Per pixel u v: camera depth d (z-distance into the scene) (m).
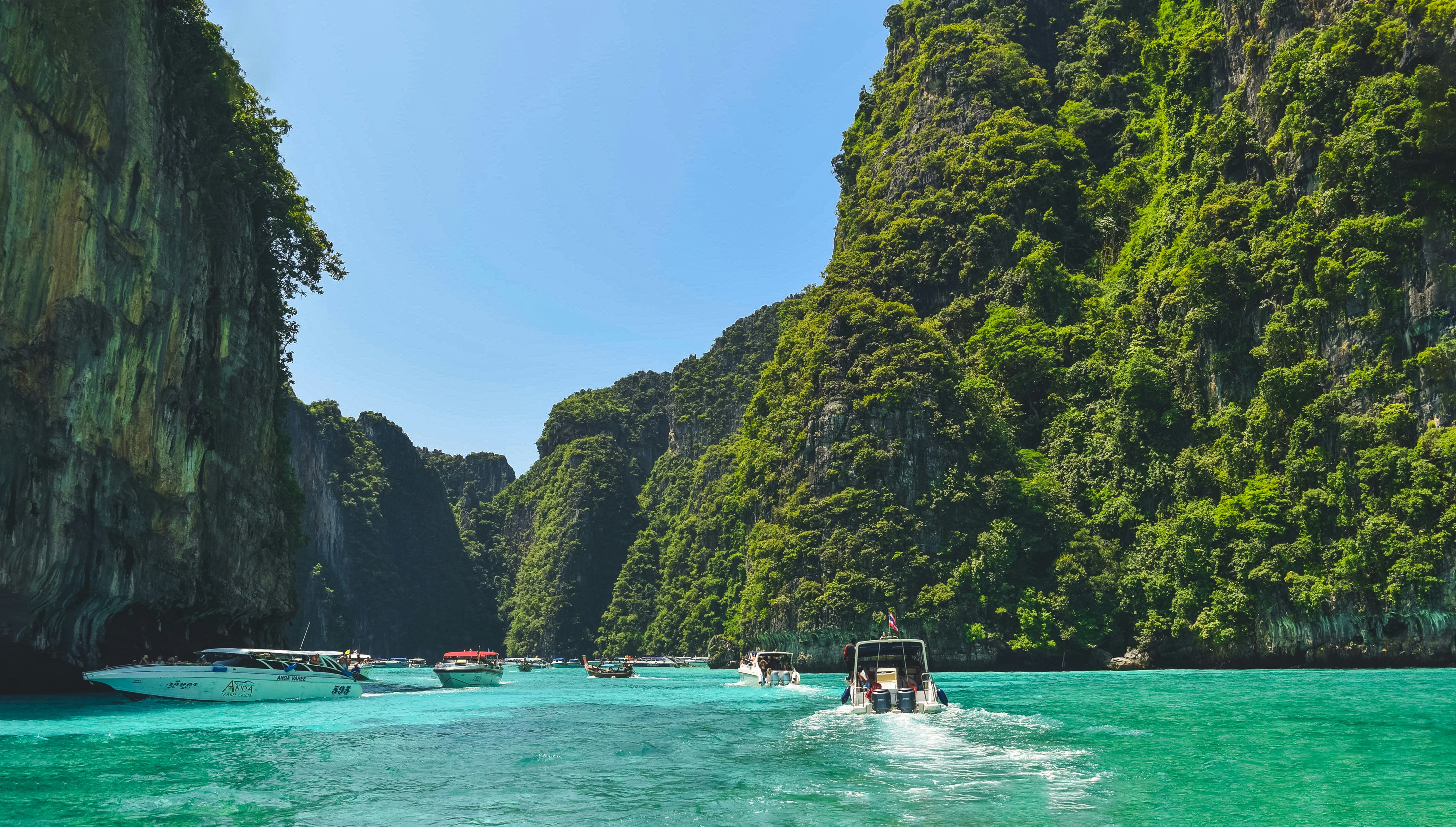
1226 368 72.88
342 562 184.00
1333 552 60.12
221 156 43.34
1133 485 77.00
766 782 15.99
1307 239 67.06
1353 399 61.44
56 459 30.48
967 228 103.19
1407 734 21.58
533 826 12.78
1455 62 59.38
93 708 29.94
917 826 12.43
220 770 17.91
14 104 28.66
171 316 37.53
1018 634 73.94
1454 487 53.84
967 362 94.75
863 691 29.91
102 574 33.34
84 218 31.55
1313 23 74.50
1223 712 27.34
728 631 120.00
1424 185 59.78
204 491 42.03
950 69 116.38
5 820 13.38
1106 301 90.69
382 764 18.80
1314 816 12.96
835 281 105.19
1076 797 14.30
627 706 35.22
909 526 80.62
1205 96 88.38
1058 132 106.75
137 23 35.41
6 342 28.50
